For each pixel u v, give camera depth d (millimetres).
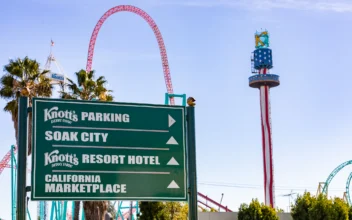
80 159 17297
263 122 171000
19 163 16781
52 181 16953
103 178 17391
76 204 55812
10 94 53500
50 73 65312
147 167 17875
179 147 18281
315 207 71812
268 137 168875
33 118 17156
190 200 18109
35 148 17016
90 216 51938
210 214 69500
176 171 18125
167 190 17938
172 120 18375
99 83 59750
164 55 134875
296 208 73938
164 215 61469
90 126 17562
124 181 17562
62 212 78125
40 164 16953
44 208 84812
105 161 17500
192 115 18562
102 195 17281
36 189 16797
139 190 17672
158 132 18188
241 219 69812
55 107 17375
